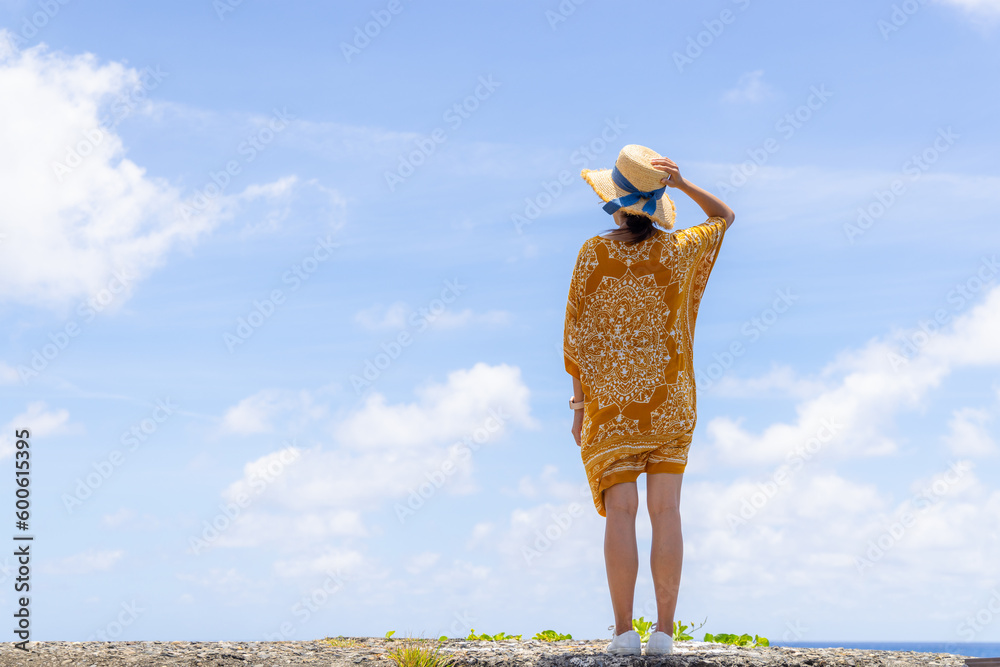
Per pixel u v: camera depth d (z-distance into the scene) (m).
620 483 3.62
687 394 3.69
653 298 3.66
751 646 4.23
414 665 3.58
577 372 3.92
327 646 4.15
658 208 3.88
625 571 3.55
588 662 3.38
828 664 3.55
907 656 3.82
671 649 3.50
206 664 3.56
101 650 3.81
